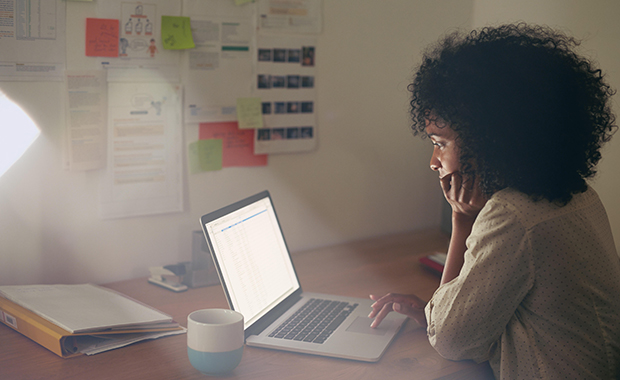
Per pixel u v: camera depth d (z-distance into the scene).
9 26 1.16
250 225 1.17
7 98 1.18
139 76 1.35
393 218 1.93
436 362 0.93
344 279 1.42
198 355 0.84
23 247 1.25
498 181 0.85
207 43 1.45
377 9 1.74
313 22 1.62
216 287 1.35
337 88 1.71
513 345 0.85
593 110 0.85
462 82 0.84
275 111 1.60
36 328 0.95
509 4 1.79
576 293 0.80
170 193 1.44
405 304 1.09
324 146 1.72
